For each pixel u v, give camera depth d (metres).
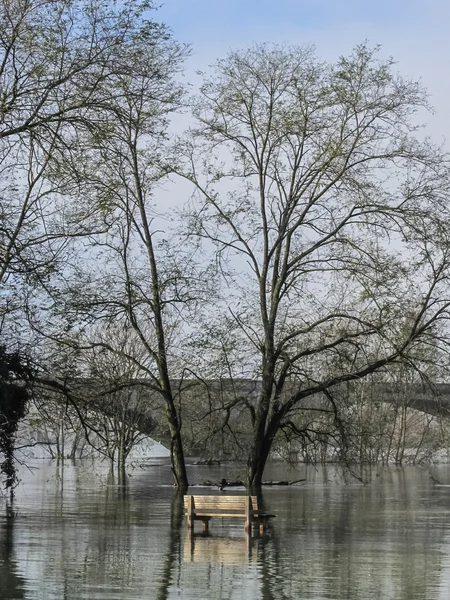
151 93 31.81
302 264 44.97
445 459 85.44
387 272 42.88
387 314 43.16
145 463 77.56
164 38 31.06
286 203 45.19
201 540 25.03
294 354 45.28
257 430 46.25
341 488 47.88
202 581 18.73
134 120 31.08
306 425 48.91
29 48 29.28
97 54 30.17
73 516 31.59
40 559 21.47
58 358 35.97
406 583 18.61
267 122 44.75
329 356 45.09
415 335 43.72
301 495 42.56
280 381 45.31
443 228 42.72
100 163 35.38
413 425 79.06
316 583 18.61
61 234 33.41
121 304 43.31
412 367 43.78
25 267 31.38
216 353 43.97
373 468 71.31
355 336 44.41
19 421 35.50
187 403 49.00
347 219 44.12
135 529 27.67
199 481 52.62
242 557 21.94
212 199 45.44
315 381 45.25
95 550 22.94
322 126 44.12
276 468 68.50
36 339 34.25
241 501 27.22
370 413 54.31
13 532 26.78
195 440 47.28
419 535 26.55
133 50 30.75
